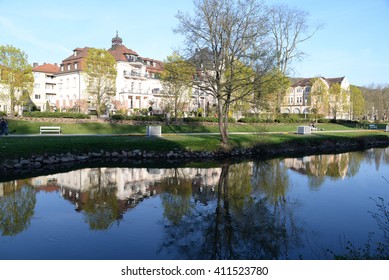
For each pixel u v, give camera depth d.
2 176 17.83
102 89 41.41
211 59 24.55
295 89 91.25
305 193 15.53
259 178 18.88
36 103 68.19
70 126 33.69
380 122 78.25
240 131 39.97
